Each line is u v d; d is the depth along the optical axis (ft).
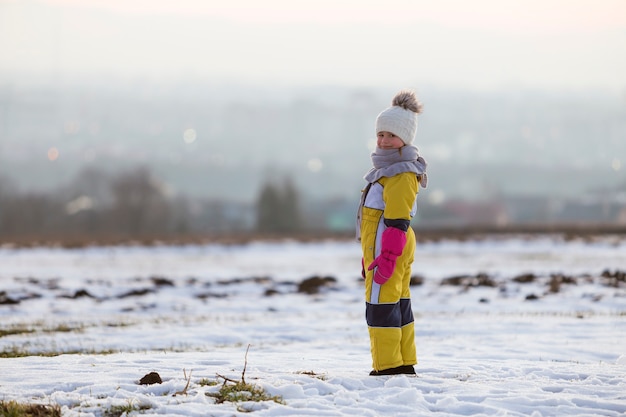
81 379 24.71
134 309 64.75
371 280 25.04
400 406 21.49
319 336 47.34
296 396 22.58
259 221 364.17
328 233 247.09
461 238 175.32
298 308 65.77
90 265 118.52
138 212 412.98
